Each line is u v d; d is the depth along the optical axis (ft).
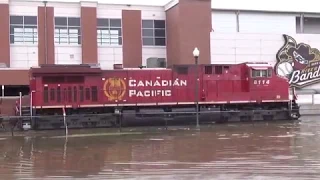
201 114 82.53
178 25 113.70
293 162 37.68
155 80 83.76
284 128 70.49
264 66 88.07
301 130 66.49
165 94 84.12
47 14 113.91
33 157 43.16
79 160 40.96
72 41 116.26
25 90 105.70
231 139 55.98
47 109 78.23
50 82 78.28
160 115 80.64
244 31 127.24
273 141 52.85
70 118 75.77
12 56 111.24
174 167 36.29
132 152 45.73
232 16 126.62
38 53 112.88
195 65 83.05
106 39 118.62
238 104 87.35
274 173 32.89
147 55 122.01
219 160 39.50
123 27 119.34
